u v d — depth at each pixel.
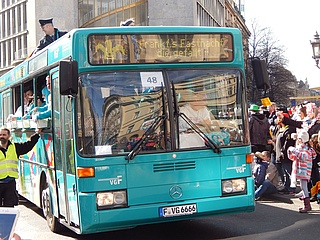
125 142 7.63
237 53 8.36
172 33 8.02
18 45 71.88
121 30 7.80
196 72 8.07
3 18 75.81
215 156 7.99
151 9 57.84
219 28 8.28
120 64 7.75
